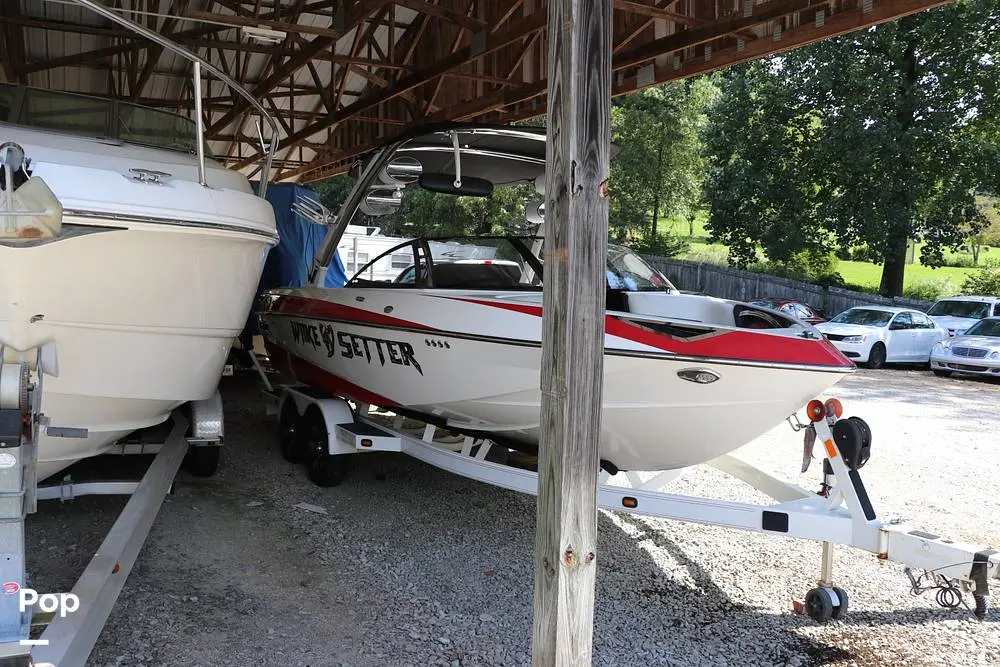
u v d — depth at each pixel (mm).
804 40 6547
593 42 2359
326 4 9141
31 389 2818
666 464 4461
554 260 2430
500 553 4391
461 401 4629
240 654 3137
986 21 20312
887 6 5801
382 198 5504
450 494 5387
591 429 2441
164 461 4305
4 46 9875
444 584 3936
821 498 3713
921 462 6910
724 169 24484
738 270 25312
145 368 3781
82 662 2633
